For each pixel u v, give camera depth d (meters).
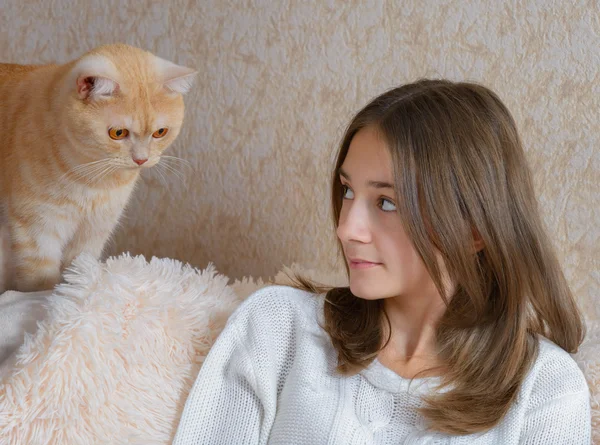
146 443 0.92
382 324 0.98
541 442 0.88
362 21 1.39
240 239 1.55
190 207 1.57
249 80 1.49
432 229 0.86
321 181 1.46
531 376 0.91
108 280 0.97
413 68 1.37
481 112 0.90
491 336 0.92
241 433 0.97
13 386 0.85
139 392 0.94
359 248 0.88
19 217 1.26
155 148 1.28
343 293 1.03
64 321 0.90
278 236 1.52
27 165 1.24
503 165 0.90
